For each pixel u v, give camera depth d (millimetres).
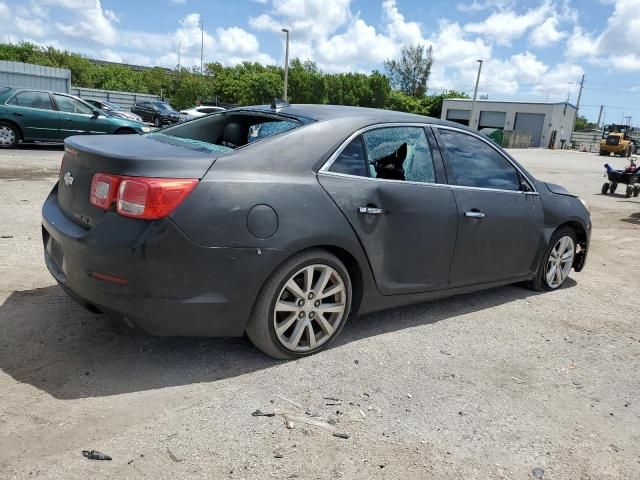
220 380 3127
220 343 3570
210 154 3129
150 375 3131
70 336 3518
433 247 3932
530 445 2768
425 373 3428
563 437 2865
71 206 3215
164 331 2982
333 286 3479
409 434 2764
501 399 3193
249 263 3002
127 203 2809
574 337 4227
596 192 15484
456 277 4203
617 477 2576
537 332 4266
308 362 3424
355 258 3484
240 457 2473
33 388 2908
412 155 3908
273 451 2535
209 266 2908
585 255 5648
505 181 4598
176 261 2836
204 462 2420
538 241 4895
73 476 2275
